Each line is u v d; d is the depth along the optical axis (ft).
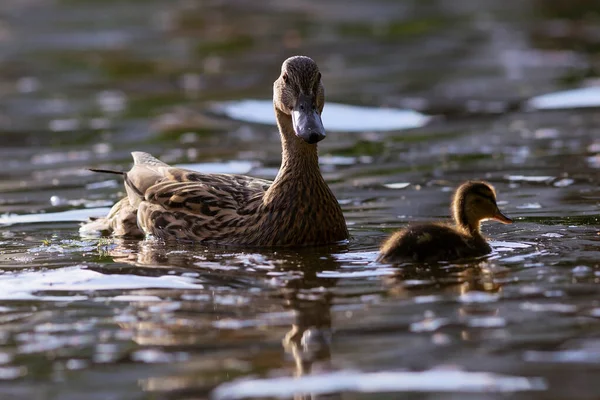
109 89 86.38
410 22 112.78
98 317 29.89
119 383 24.80
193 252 38.50
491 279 32.55
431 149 60.39
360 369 25.21
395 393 23.77
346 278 33.58
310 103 39.42
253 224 39.78
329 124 69.97
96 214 46.85
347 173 54.34
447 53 95.40
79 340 27.94
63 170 58.23
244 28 112.47
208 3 129.49
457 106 73.97
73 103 81.10
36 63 98.02
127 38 108.68
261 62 94.48
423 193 48.55
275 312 29.89
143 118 74.49
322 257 36.94
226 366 25.71
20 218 46.14
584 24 106.73
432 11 119.44
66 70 94.79
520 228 40.09
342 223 40.01
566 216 42.01
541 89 77.82
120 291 32.65
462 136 64.03
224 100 79.41
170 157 60.54
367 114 72.64
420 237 35.81
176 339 27.81
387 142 63.36
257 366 25.64
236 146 63.87
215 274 34.60
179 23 116.47
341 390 24.06
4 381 25.21
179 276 34.40
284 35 107.45
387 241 36.96
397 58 94.07
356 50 98.63
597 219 41.16
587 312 28.53
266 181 43.57
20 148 65.82
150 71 92.68
